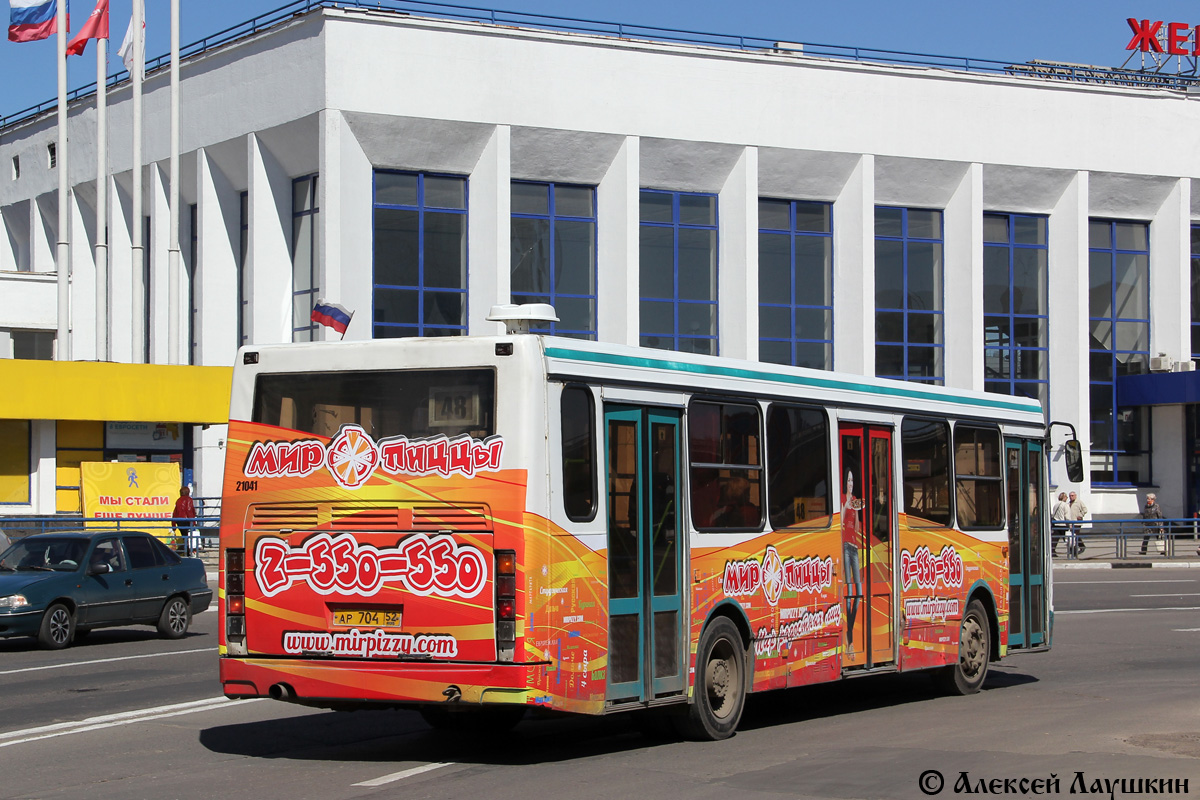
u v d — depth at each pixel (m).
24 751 10.19
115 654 17.23
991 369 45.16
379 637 9.20
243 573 9.65
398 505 9.23
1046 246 46.00
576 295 40.16
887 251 43.97
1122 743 10.30
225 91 40.03
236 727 11.38
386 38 36.69
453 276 38.56
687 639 10.22
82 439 36.09
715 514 10.65
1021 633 14.95
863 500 12.48
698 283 41.75
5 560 18.55
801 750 10.15
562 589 9.06
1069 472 15.62
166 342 43.41
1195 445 46.78
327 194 36.06
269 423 9.71
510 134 38.12
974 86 43.47
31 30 39.25
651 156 40.09
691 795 8.41
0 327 43.81
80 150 47.84
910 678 15.23
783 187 42.31
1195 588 29.08
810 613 11.65
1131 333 47.19
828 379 12.16
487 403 9.11
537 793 8.48
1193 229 48.09
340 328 33.03
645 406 10.02
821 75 41.62
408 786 8.73
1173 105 46.03
